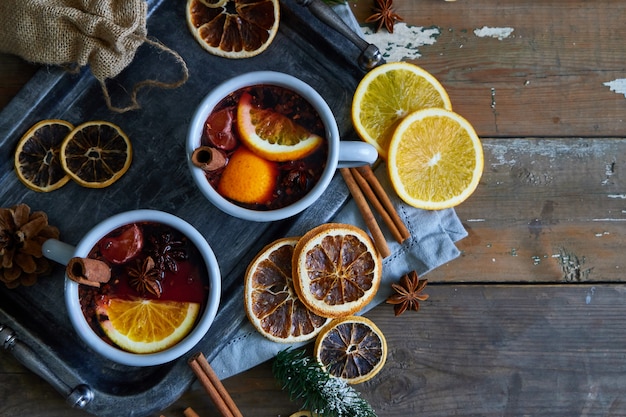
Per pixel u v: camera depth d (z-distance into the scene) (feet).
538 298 2.08
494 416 2.05
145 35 1.91
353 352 1.98
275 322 1.94
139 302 1.84
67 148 1.92
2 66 2.03
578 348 2.07
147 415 1.93
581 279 2.08
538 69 2.12
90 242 1.78
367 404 1.99
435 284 2.07
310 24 1.95
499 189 2.10
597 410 2.06
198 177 1.80
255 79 1.85
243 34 1.98
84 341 1.80
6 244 1.88
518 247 2.09
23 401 1.98
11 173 1.95
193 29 1.97
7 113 1.91
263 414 2.02
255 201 1.86
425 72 2.01
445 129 1.98
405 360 2.05
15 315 1.90
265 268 1.92
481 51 2.12
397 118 2.00
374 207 1.99
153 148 1.97
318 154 1.87
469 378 2.05
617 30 2.12
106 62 1.88
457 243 2.08
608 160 2.12
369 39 2.12
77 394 1.84
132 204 1.96
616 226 2.10
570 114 2.12
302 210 1.88
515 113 2.12
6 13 1.87
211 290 1.81
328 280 1.92
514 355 2.06
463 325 2.06
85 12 1.87
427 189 1.99
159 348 1.82
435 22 2.12
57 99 1.96
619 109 2.12
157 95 1.99
